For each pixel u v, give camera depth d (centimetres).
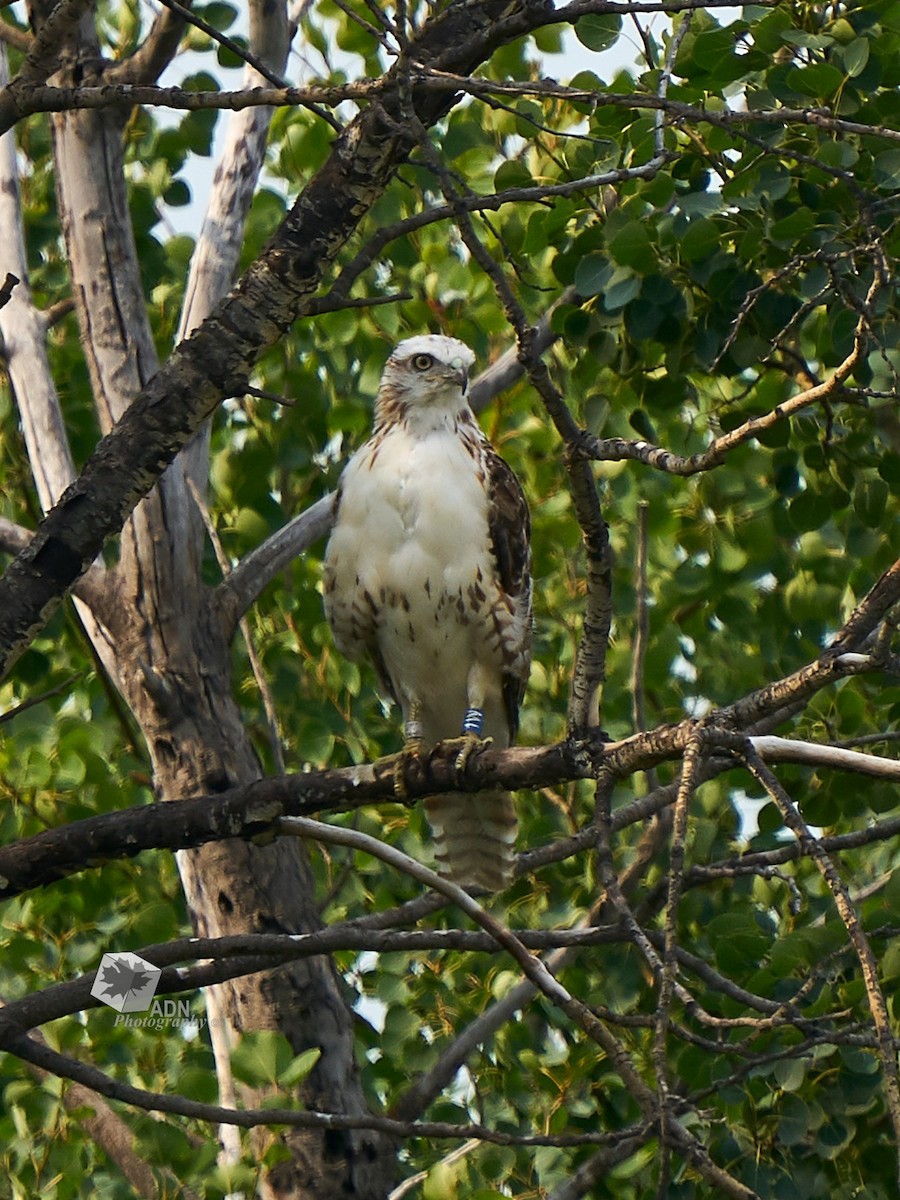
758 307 947
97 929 1323
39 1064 770
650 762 687
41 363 1286
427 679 1121
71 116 1219
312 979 1220
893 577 666
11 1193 1101
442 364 1055
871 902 1091
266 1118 771
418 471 1054
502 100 1244
